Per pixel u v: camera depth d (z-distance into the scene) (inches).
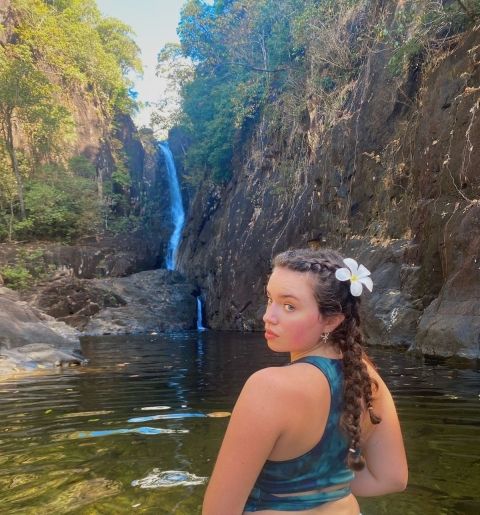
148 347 418.3
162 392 189.5
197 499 78.9
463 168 326.6
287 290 52.8
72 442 117.3
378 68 514.6
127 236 975.6
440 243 329.1
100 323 688.4
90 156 1053.8
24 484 88.0
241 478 48.2
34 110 861.2
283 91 721.0
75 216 904.9
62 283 729.0
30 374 246.1
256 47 823.7
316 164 587.8
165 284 845.2
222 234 794.2
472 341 267.7
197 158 965.8
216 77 954.1
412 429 123.2
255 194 735.7
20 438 122.5
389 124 483.8
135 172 1195.3
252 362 289.7
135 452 107.3
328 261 53.8
